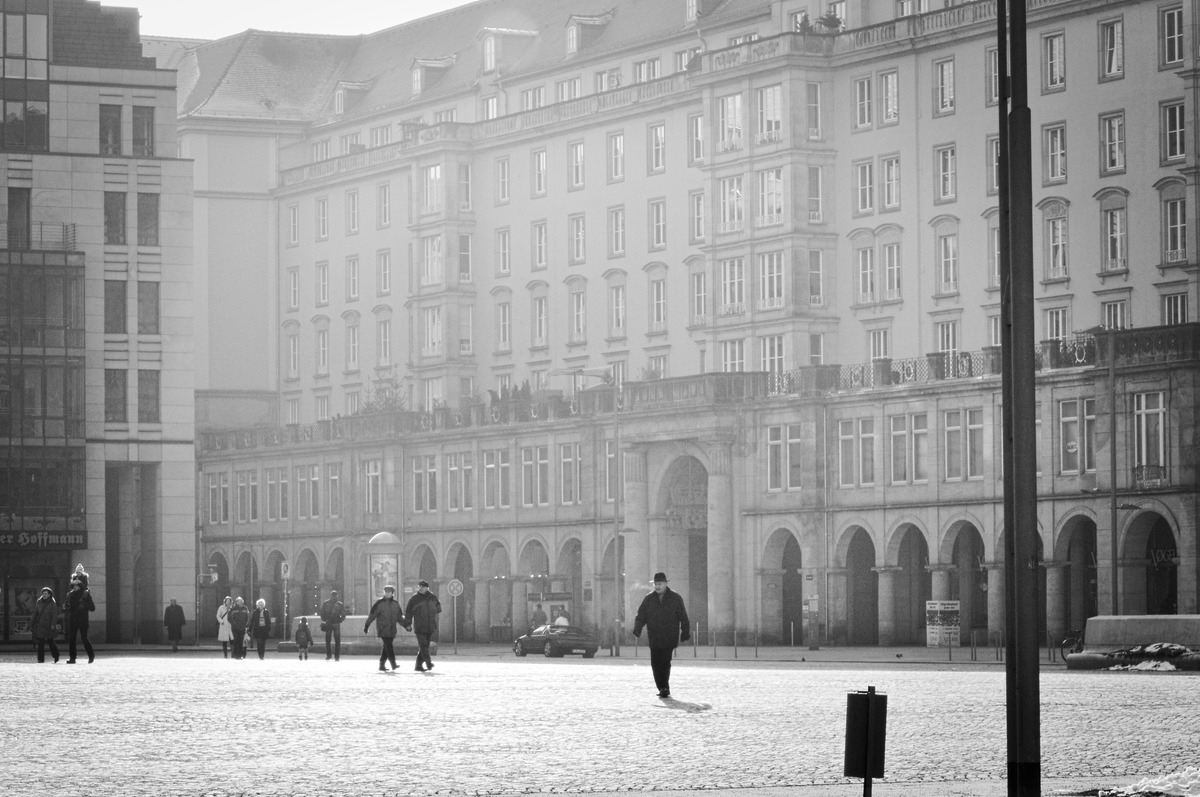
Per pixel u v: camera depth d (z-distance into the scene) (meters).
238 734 40.72
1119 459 106.81
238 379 189.38
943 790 28.84
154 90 139.00
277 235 190.75
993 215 127.00
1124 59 119.62
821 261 137.00
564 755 35.31
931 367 119.25
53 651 85.00
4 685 63.00
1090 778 31.16
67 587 134.50
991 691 58.59
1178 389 104.12
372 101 188.88
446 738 39.34
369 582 164.00
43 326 133.88
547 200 162.38
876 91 134.38
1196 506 103.50
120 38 138.88
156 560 138.25
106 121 138.38
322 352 185.25
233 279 189.62
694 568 138.00
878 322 134.00
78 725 43.62
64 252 134.38
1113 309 120.38
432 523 158.88
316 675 72.94
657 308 152.12
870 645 125.31
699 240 148.25
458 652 126.00
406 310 174.12
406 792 29.20
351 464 166.38
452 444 156.88
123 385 137.50
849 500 123.38
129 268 137.62
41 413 133.50
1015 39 25.66
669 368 150.62
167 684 64.06
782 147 136.62
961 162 129.12
